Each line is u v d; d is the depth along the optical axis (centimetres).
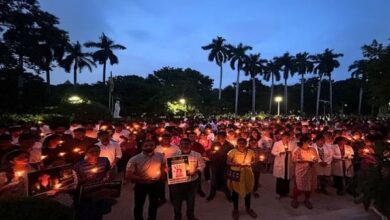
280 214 772
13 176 506
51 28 4397
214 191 880
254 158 764
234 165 738
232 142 1012
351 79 8638
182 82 5475
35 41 4112
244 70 6975
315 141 950
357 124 1758
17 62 3612
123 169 1138
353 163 933
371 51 1580
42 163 691
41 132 1112
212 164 884
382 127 1291
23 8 3944
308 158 806
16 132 924
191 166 673
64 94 4369
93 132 948
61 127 985
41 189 476
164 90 5128
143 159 640
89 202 520
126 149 1066
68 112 2384
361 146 955
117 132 1131
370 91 1620
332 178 1070
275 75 7438
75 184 527
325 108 8612
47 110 2841
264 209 809
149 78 6938
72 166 543
